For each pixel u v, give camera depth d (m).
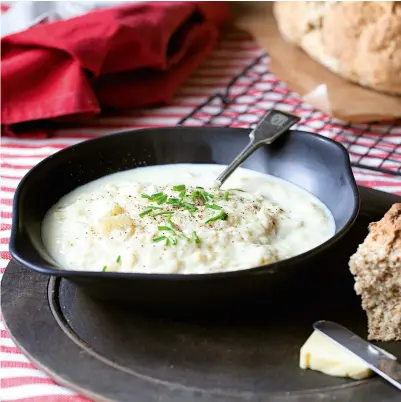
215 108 0.95
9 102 0.89
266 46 0.99
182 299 0.54
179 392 0.50
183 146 0.72
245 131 0.71
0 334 0.59
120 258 0.57
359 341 0.53
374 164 0.81
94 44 0.89
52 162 0.66
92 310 0.58
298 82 0.91
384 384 0.51
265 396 0.50
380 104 0.86
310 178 0.68
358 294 0.56
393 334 0.55
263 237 0.60
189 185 0.68
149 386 0.51
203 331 0.56
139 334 0.56
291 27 0.96
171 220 0.59
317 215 0.64
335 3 0.89
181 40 1.00
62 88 0.89
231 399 0.50
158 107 0.97
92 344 0.55
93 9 1.03
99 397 0.50
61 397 0.53
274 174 0.70
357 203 0.60
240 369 0.52
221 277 0.52
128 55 0.92
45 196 0.65
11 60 0.89
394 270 0.54
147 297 0.54
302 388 0.51
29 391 0.53
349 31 0.87
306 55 0.96
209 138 0.72
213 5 1.06
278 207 0.64
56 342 0.55
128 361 0.53
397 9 0.84
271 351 0.54
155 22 0.94
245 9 1.15
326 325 0.55
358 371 0.51
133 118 0.94
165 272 0.56
